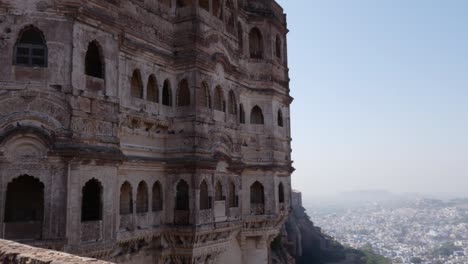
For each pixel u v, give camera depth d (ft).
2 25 78.64
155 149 111.75
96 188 85.66
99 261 44.45
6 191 76.43
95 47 88.22
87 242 80.28
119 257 98.17
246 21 151.53
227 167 129.39
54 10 80.84
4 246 51.06
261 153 148.15
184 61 115.75
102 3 87.66
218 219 122.42
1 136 74.95
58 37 80.69
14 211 81.15
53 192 77.46
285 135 160.04
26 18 79.66
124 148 99.66
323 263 539.70
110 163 86.43
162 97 114.73
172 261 114.21
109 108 87.81
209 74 121.80
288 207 158.20
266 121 150.20
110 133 87.61
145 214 106.32
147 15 109.40
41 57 80.94
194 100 114.83
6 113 76.64
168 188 114.01
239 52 144.56
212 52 124.06
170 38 117.60
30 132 76.48
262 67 151.43
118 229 96.63
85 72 86.74
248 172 145.28
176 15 119.96
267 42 153.48
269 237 151.12
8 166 75.66
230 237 133.69
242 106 145.69
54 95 79.30
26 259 46.03
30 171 76.69
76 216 78.64
